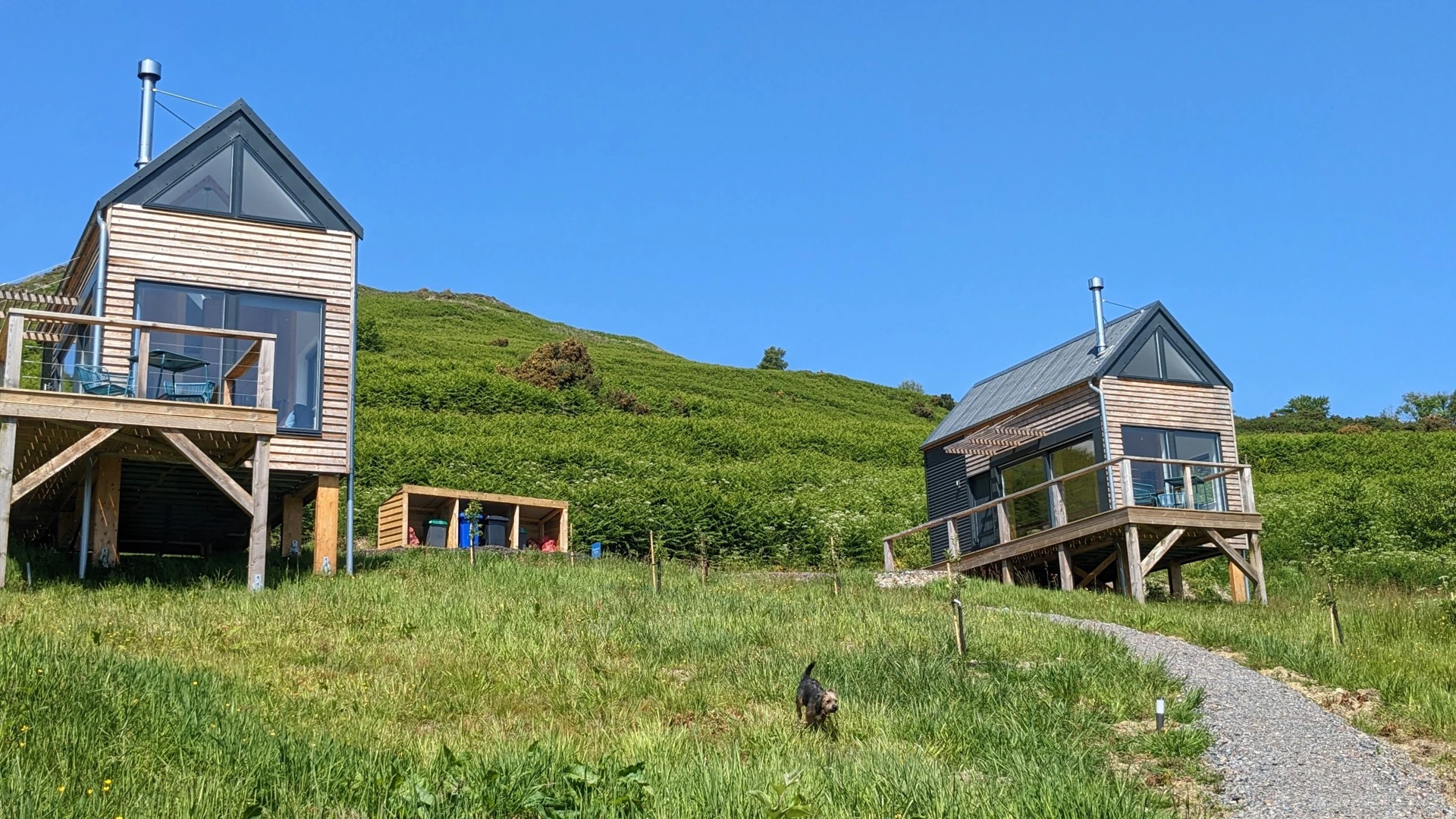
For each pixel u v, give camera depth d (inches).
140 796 263.0
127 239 637.3
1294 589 890.7
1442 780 355.9
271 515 726.5
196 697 343.0
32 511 689.6
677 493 1095.0
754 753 346.0
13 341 536.7
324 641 461.4
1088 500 877.8
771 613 567.8
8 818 240.7
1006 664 462.0
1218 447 905.5
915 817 282.5
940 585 714.2
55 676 338.6
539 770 295.7
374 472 1200.2
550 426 1712.6
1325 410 2972.4
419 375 1865.2
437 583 606.5
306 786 284.0
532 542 937.5
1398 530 1127.0
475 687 405.7
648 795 289.0
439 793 279.9
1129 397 888.3
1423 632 567.8
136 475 642.2
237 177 669.3
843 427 2036.2
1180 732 377.1
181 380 631.2
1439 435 1910.7
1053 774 327.0
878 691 422.3
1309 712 414.9
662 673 445.4
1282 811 322.3
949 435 1051.3
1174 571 893.8
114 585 549.3
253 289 658.8
